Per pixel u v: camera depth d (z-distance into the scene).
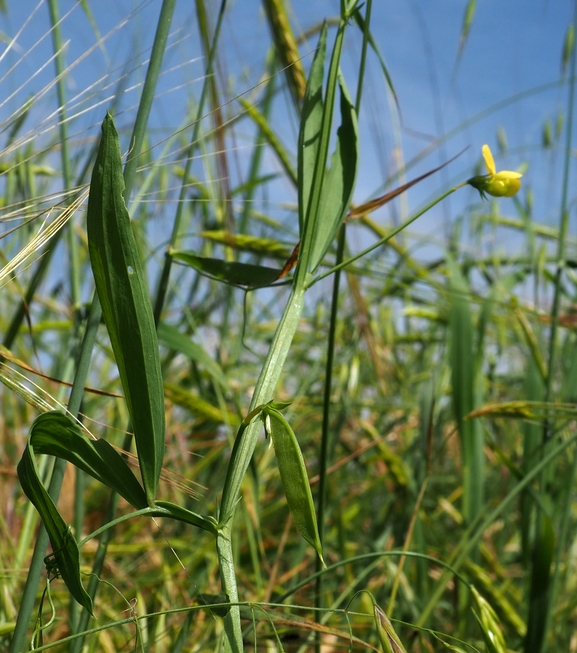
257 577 0.44
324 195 0.28
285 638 0.37
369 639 0.42
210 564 0.48
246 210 0.59
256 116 0.44
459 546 0.43
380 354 0.65
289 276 0.32
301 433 0.71
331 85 0.27
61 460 0.29
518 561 0.65
